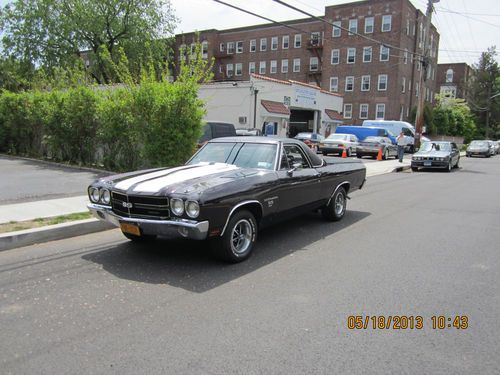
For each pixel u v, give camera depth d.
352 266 5.38
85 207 8.05
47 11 37.12
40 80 18.97
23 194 9.38
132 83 12.12
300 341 3.39
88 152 14.25
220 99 28.91
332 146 26.12
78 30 36.97
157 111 11.52
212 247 5.23
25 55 37.16
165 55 40.94
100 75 39.31
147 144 11.82
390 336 3.51
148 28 39.28
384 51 42.03
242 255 5.43
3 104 18.31
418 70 47.09
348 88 44.50
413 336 3.52
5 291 4.37
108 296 4.27
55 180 11.39
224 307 4.04
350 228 7.59
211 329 3.58
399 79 42.06
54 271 5.00
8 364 3.00
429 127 44.12
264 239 6.68
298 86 32.53
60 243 6.24
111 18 37.47
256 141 6.62
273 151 6.38
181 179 5.35
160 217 4.96
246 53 55.19
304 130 37.31
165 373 2.90
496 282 4.86
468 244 6.57
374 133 30.38
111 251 5.85
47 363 3.02
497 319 3.88
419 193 12.41
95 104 13.48
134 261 5.41
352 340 3.43
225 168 6.00
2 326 3.59
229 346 3.29
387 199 11.17
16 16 37.22
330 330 3.60
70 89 14.45
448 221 8.34
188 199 4.74
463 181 15.97
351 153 26.70
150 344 3.31
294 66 51.09
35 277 4.79
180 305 4.07
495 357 3.21
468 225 7.99
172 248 6.02
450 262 5.61
